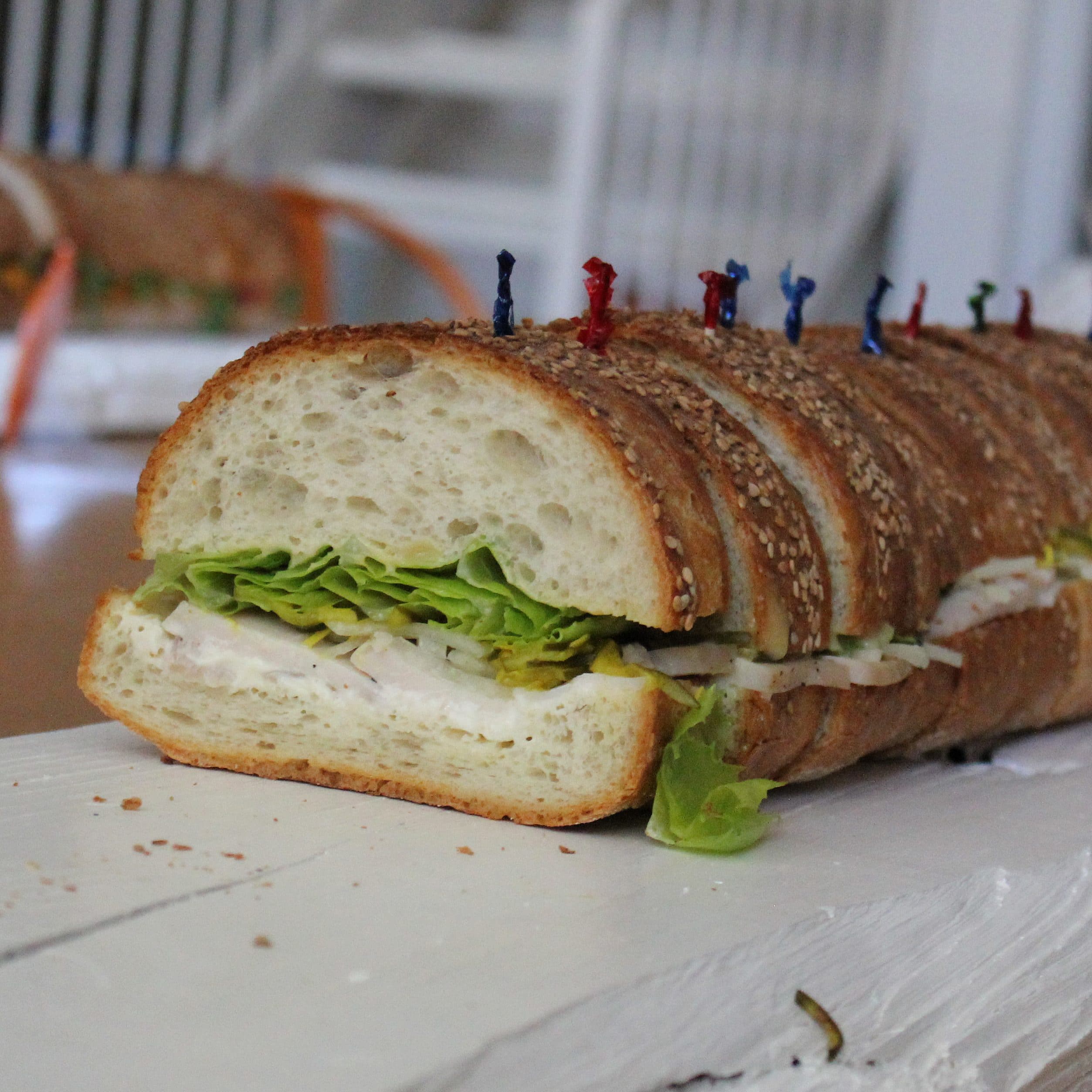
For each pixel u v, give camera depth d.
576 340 0.54
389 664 0.52
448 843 0.50
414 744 0.52
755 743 0.52
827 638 0.53
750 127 2.01
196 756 0.54
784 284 0.60
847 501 0.54
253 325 1.47
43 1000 0.43
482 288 2.32
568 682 0.51
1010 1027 0.50
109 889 0.46
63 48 1.86
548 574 0.51
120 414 1.14
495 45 2.08
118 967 0.44
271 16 2.04
